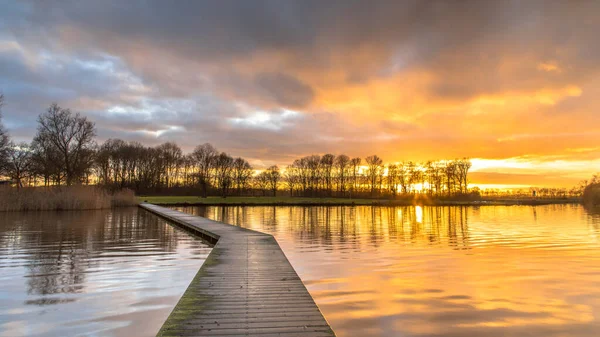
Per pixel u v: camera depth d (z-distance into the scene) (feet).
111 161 256.93
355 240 62.13
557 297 28.30
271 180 314.76
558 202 265.75
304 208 191.31
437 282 32.63
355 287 30.86
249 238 52.54
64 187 132.36
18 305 25.41
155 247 52.13
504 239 63.52
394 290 29.99
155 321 22.59
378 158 301.02
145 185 273.33
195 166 292.40
